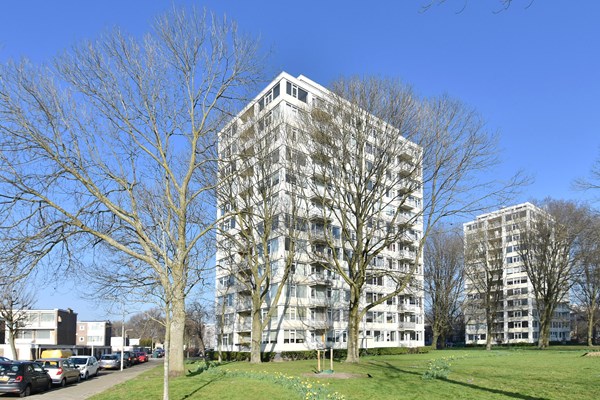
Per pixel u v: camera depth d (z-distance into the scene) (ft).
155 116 68.18
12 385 66.13
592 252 173.78
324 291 169.58
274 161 107.86
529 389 56.39
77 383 90.27
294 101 158.61
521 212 217.36
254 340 113.60
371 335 186.60
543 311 201.77
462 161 95.45
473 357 129.18
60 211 62.59
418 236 215.31
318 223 163.12
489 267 219.61
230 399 47.85
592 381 65.92
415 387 56.39
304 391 49.32
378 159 96.84
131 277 64.90
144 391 56.08
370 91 94.43
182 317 69.82
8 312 158.92
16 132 60.34
